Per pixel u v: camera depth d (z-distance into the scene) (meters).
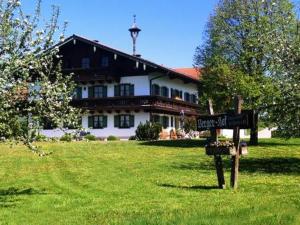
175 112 52.50
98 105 48.78
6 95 13.17
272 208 11.08
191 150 28.92
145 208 11.91
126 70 49.06
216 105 34.78
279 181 16.28
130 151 28.30
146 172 19.11
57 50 14.29
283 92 19.77
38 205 13.10
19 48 13.53
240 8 35.09
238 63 34.97
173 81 54.28
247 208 11.12
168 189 14.93
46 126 14.34
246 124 14.31
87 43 49.22
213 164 21.62
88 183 16.64
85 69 49.53
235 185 14.97
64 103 14.22
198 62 37.97
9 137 13.55
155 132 42.72
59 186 16.27
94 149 29.47
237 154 14.88
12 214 12.05
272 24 31.75
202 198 13.14
